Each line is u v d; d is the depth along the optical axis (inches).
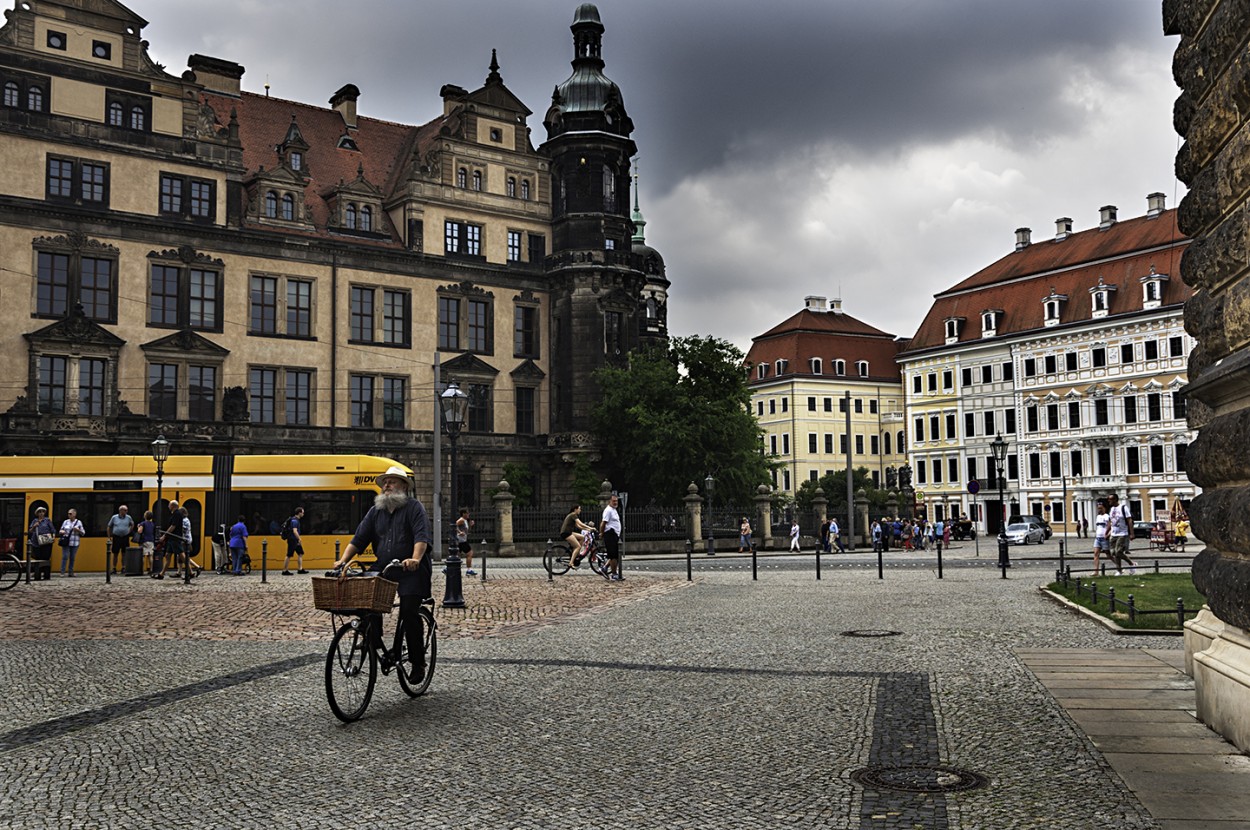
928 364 4202.8
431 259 2807.6
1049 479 3725.4
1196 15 391.9
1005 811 283.4
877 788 309.1
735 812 287.3
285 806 297.1
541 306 2994.6
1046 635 662.5
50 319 2297.0
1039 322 3762.3
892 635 671.8
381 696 468.1
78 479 1664.6
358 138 3075.8
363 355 2711.6
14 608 937.5
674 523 2450.8
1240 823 269.1
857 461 5083.7
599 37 3132.4
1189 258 418.3
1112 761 335.0
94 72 2379.4
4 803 304.2
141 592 1129.4
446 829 275.4
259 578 1440.7
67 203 2324.1
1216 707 374.0
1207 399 401.7
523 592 1083.9
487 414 2893.7
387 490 461.4
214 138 2529.5
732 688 480.1
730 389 2893.7
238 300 2546.8
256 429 2513.5
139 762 350.3
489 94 2962.6
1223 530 370.0
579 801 299.4
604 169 3002.0
